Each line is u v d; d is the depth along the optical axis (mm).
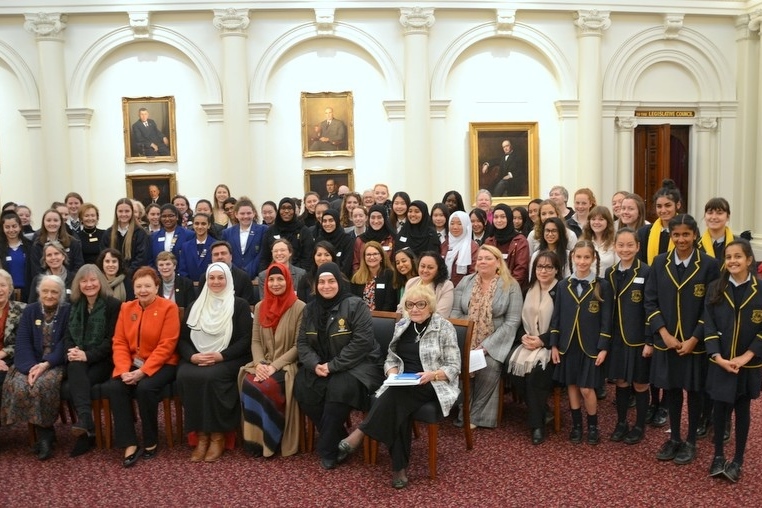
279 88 12078
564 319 4969
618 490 4191
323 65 12141
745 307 4137
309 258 7133
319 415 4828
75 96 11703
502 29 12172
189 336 5152
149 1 11484
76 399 4926
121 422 4840
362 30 11945
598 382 4855
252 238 7434
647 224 6035
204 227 7078
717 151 13180
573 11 12203
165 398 5066
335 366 4695
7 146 11898
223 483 4457
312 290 5906
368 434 4273
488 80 12508
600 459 4684
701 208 13305
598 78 12336
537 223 6426
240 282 5906
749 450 4750
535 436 5020
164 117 11969
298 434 4930
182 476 4590
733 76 13000
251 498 4227
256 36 11836
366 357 4867
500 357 5281
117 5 11438
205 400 4805
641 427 4961
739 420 4266
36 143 11797
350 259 6887
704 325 4293
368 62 12203
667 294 4516
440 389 4461
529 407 5066
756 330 4109
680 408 4625
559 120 12617
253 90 11883
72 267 6844
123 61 11914
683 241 4445
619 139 12906
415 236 6676
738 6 12695
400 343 4816
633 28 12570
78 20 11617
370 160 12320
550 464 4629
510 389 6133
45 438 4980
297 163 12211
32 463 4879
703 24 12781
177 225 7625
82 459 4930
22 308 5375
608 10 12211
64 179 11703
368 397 4754
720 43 12898
